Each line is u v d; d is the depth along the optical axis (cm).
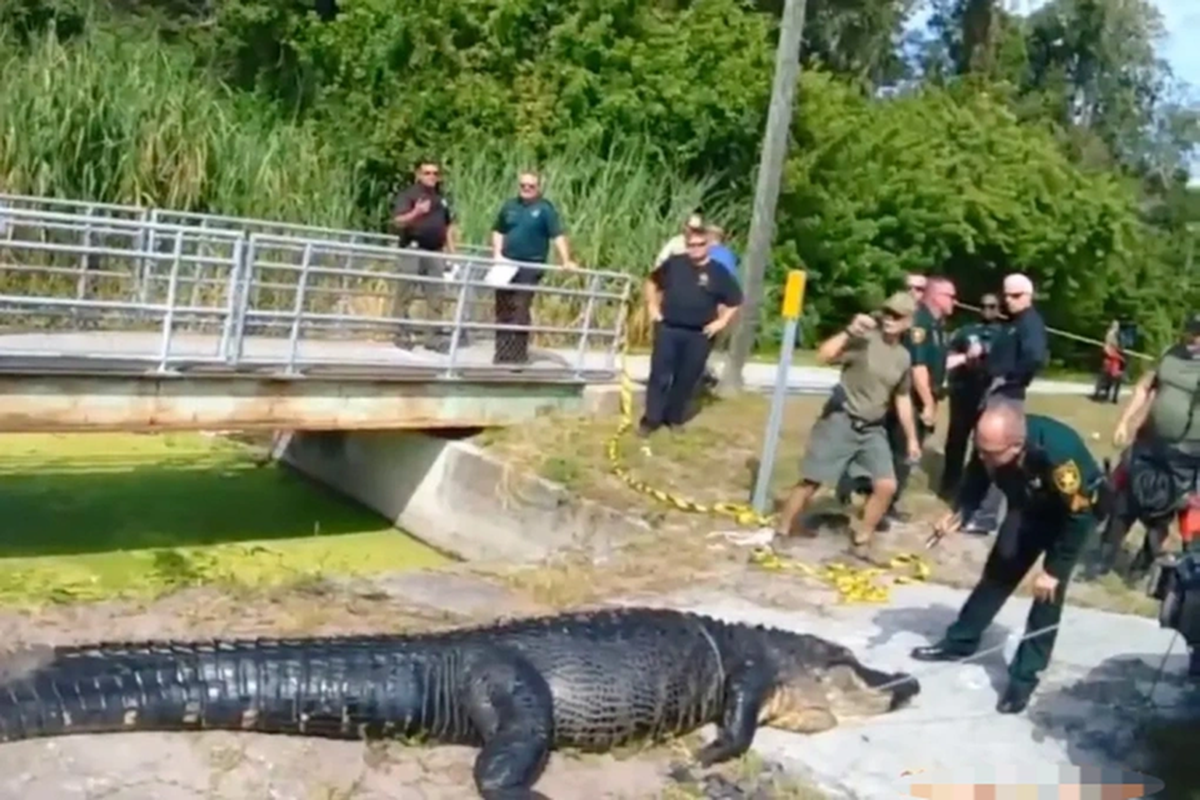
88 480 1365
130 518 1242
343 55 2269
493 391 1368
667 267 1354
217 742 593
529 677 613
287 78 2431
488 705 604
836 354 1009
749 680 662
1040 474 699
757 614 865
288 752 595
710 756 638
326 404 1269
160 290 1606
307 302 1662
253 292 1550
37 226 1361
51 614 761
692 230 1327
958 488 1171
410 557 1248
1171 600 636
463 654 620
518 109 2175
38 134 1691
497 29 2241
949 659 788
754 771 630
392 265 1577
